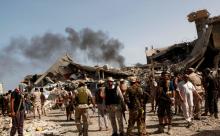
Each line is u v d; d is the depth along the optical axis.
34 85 43.56
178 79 14.57
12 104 13.20
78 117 11.78
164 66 41.31
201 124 12.65
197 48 40.06
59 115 23.12
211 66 38.38
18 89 13.44
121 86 13.47
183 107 12.53
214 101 13.84
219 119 13.52
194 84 14.00
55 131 14.39
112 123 11.78
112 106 11.66
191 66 37.59
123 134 11.73
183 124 13.05
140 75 38.97
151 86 18.09
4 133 16.06
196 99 13.52
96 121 16.84
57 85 39.41
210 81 13.95
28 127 15.78
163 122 11.79
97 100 13.88
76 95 11.77
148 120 15.08
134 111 11.01
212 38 39.59
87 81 36.47
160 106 11.68
